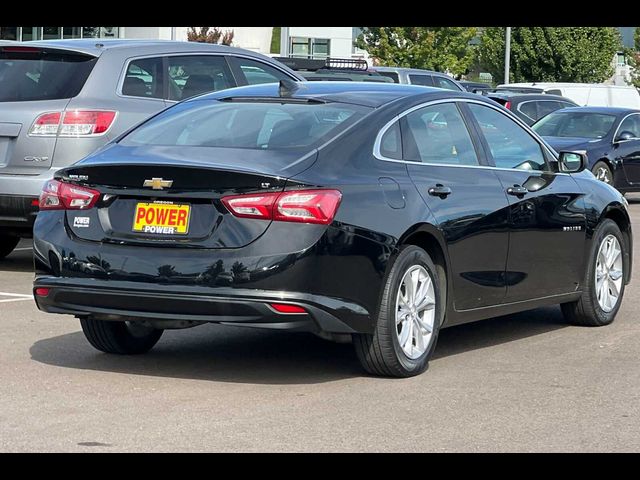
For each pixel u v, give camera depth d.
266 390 8.17
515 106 34.31
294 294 7.77
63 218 8.41
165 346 9.71
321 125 8.59
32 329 10.25
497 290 9.55
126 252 8.09
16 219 13.04
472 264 9.21
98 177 8.25
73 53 13.48
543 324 11.11
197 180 7.93
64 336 9.98
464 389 8.31
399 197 8.48
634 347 10.03
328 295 7.91
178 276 7.88
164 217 8.03
